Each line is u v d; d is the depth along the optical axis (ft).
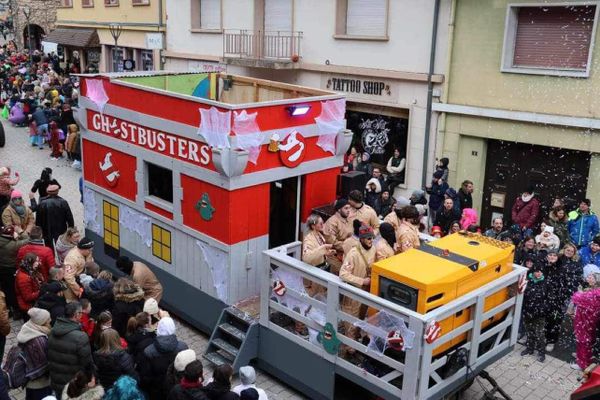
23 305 26.89
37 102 74.28
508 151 39.68
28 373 20.74
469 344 21.36
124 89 29.78
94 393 17.25
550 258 26.84
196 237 26.99
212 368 25.46
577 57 35.63
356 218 25.48
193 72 36.11
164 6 66.69
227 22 58.08
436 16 40.81
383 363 21.30
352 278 21.25
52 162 58.90
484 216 41.55
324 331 22.25
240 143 24.35
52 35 90.99
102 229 33.78
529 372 26.43
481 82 39.50
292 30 51.34
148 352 20.21
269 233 29.04
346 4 47.37
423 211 32.19
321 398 22.99
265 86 33.88
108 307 23.84
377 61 45.44
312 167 27.73
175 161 27.35
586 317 22.50
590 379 17.17
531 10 37.04
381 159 47.50
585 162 36.27
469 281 21.09
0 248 28.25
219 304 26.55
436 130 42.32
